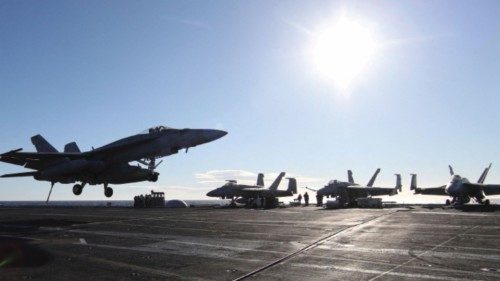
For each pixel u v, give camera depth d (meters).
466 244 14.98
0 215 31.27
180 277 10.27
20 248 14.71
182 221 24.78
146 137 34.00
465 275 10.34
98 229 20.69
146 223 23.61
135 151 34.03
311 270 11.07
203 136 33.78
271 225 22.00
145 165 35.12
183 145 33.56
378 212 31.62
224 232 19.12
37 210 39.91
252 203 57.50
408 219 24.34
